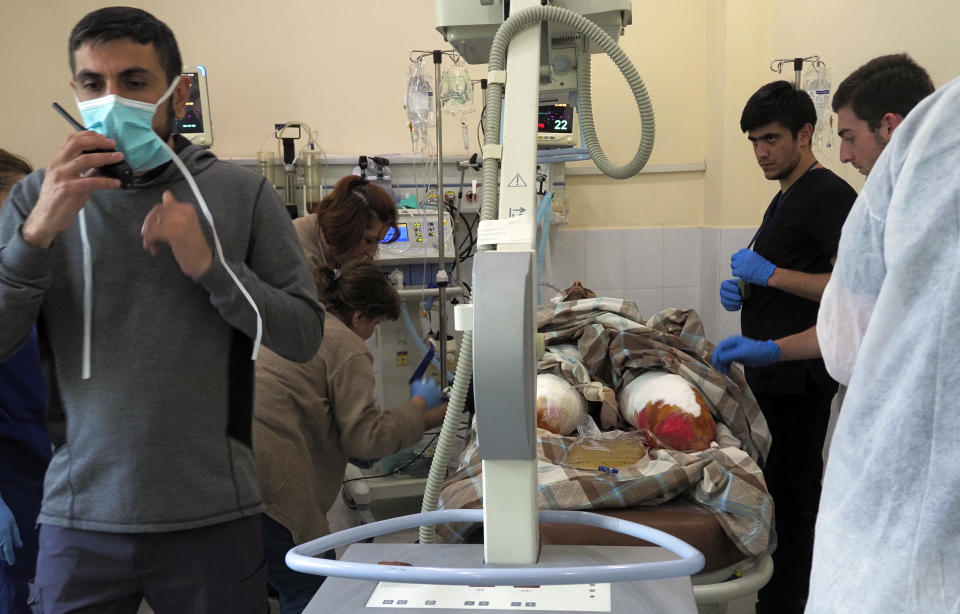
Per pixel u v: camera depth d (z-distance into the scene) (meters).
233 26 3.61
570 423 1.86
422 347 3.31
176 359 1.17
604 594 0.90
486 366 0.83
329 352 1.71
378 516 3.28
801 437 2.21
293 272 1.29
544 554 0.98
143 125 1.07
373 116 3.74
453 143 3.78
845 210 2.12
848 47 2.99
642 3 3.84
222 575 1.21
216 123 3.66
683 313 2.33
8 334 1.11
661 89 3.90
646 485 1.48
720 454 1.57
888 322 0.88
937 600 0.80
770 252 2.26
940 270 0.83
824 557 0.92
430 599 0.91
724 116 3.66
